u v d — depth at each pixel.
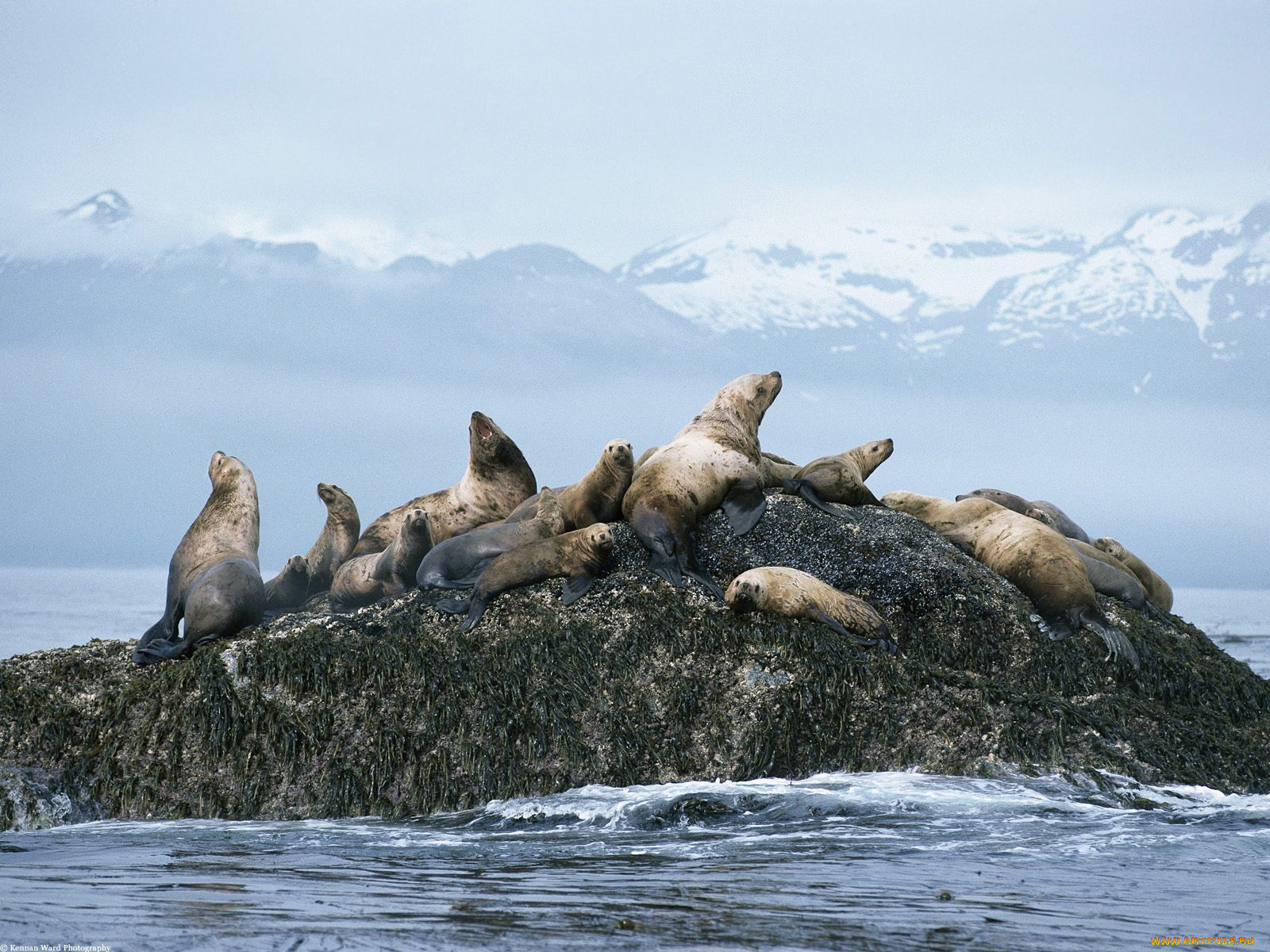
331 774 41.66
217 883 28.88
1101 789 40.16
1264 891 28.11
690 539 48.88
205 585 47.59
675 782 41.62
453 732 42.25
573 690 43.16
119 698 43.59
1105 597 52.84
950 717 42.50
